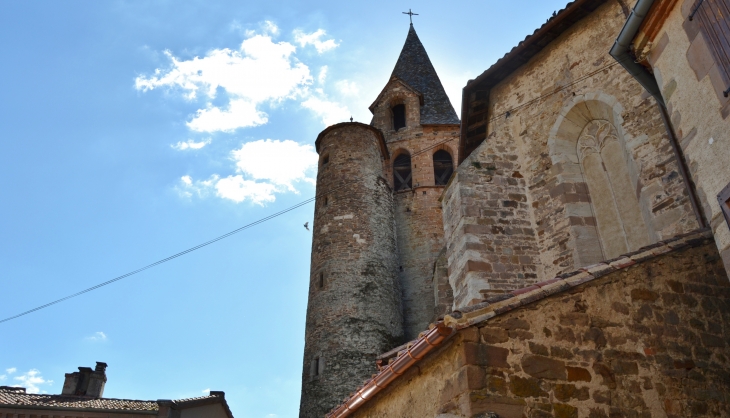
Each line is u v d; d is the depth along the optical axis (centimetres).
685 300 670
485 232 1128
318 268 2842
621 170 1084
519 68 1326
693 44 654
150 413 2000
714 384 629
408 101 3903
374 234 2962
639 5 709
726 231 605
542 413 553
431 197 3378
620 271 662
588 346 605
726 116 604
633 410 584
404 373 681
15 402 2020
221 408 2333
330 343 2558
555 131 1184
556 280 637
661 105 854
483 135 1527
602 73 1130
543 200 1155
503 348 577
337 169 3188
